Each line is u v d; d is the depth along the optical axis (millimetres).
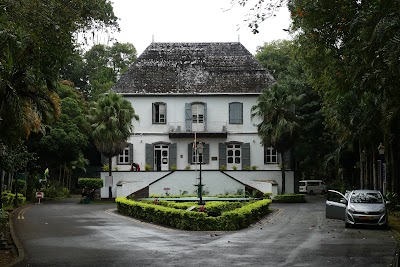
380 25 13688
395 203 29703
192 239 18031
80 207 37781
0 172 28281
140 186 44344
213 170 44750
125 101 44719
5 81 19469
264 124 43469
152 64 50938
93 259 13453
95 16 13773
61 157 49156
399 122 27047
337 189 46625
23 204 41125
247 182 45281
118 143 43562
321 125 48812
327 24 17844
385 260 13156
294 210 33312
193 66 50938
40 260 13305
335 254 14242
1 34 13453
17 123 21328
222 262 12867
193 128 48688
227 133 48625
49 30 12688
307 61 25391
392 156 30609
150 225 23656
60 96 55375
